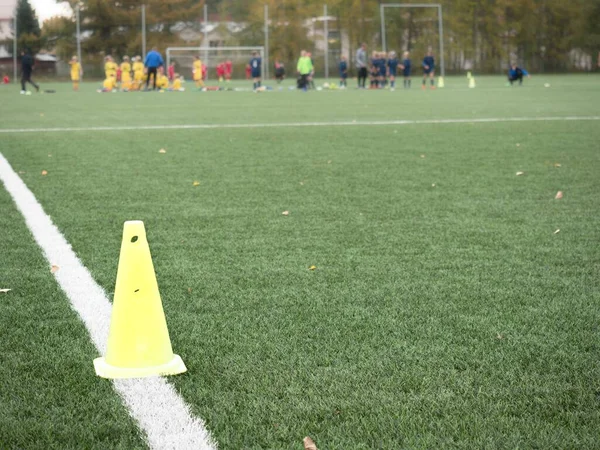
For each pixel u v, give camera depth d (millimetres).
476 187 8062
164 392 3010
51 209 6934
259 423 2740
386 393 3000
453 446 2559
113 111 21281
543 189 7941
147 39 73562
